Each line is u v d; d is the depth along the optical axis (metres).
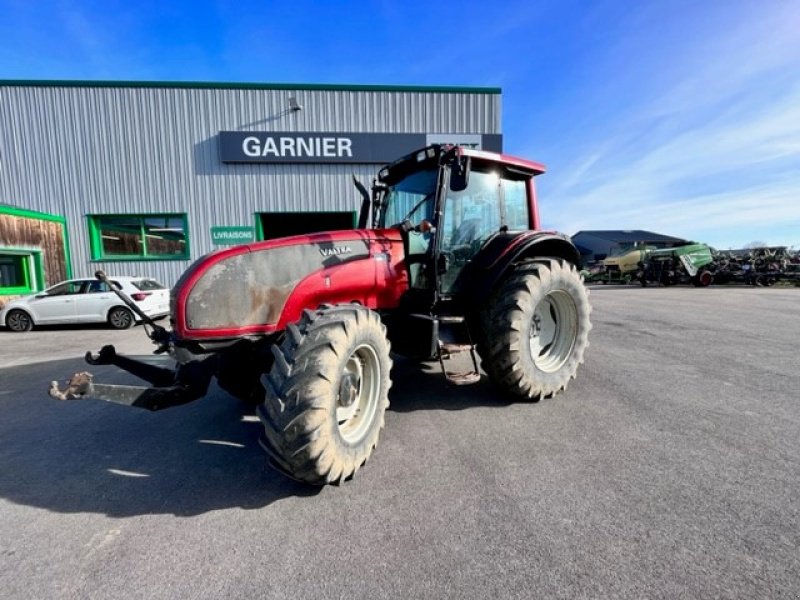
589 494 2.21
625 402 3.56
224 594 1.61
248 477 2.53
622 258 21.23
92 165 11.43
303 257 2.87
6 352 6.58
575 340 3.81
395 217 3.97
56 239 11.18
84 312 9.01
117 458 2.82
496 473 2.44
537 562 1.72
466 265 3.60
